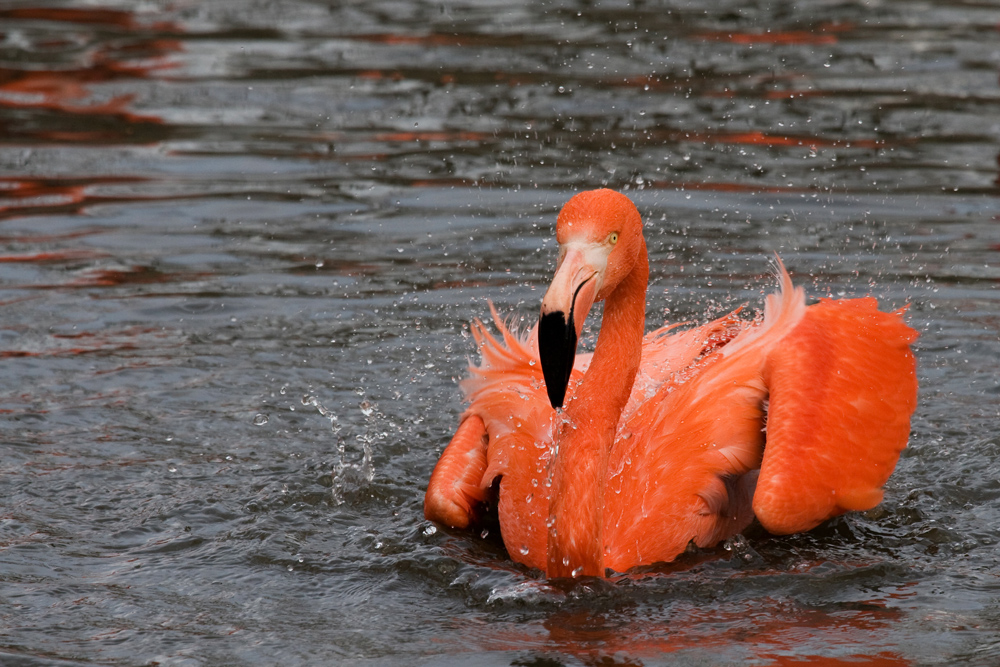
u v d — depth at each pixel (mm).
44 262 13750
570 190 16016
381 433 10023
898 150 17625
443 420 10312
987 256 13445
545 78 22078
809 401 7988
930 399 10320
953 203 15281
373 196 16062
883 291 12422
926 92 20719
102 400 10477
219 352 11523
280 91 21531
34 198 16000
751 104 20172
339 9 28250
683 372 8883
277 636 6723
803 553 7867
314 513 8633
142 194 16219
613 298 7445
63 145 18469
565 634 6703
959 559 7684
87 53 24016
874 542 8023
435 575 7621
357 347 11633
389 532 8312
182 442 9758
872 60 23016
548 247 14039
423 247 14109
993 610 6840
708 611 6969
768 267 13102
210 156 17953
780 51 23797
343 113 20203
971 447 9430
